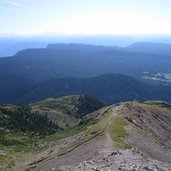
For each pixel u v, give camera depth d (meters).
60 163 86.56
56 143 182.25
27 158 133.50
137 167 70.62
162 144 149.75
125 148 97.12
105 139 109.12
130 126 151.00
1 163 134.50
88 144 106.25
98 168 67.81
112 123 145.50
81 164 74.50
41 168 86.44
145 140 132.50
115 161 75.31
